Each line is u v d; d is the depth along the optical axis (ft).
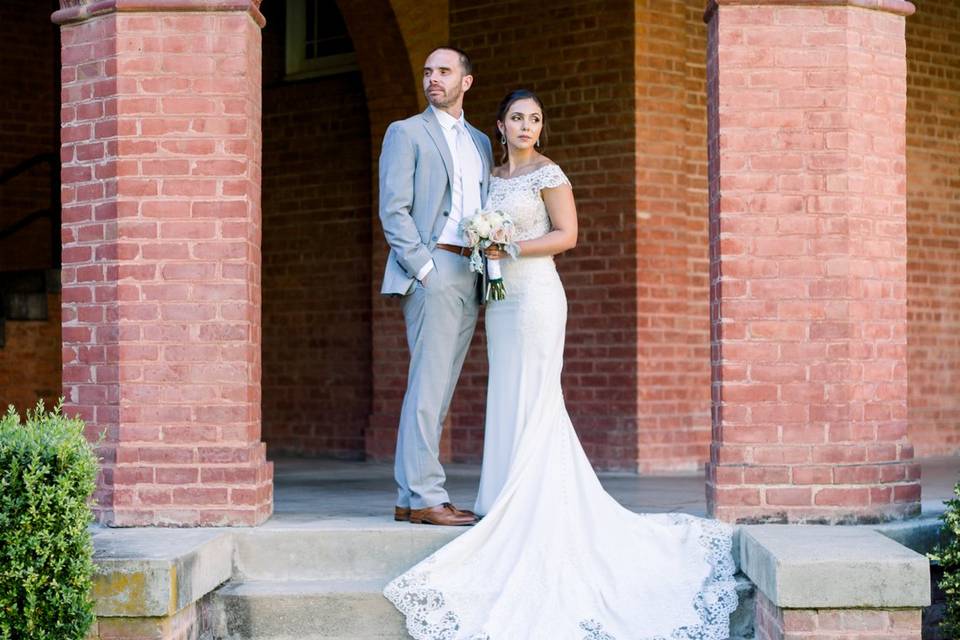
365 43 31.01
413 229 17.71
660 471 29.12
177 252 17.95
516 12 30.53
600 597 16.67
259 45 18.83
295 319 34.37
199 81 18.01
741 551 17.30
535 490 17.30
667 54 29.50
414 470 17.95
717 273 18.31
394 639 16.83
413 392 18.04
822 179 18.10
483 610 16.55
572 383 29.76
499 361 17.99
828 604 15.03
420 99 31.24
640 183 29.04
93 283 18.21
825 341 18.02
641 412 28.91
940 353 34.45
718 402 18.26
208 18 17.99
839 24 18.16
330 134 33.71
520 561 16.74
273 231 34.71
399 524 17.92
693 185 30.17
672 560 17.21
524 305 17.74
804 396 18.01
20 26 37.73
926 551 17.93
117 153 17.99
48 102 38.17
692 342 29.99
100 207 18.17
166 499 17.76
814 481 17.87
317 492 23.47
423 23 31.09
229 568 17.35
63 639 14.44
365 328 33.14
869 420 18.21
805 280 18.06
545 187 17.85
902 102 18.74
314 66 34.83
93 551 14.92
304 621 16.88
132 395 17.94
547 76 30.14
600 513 17.38
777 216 18.07
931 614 18.28
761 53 18.13
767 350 18.02
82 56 18.34
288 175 34.45
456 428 31.53
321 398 33.91
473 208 18.17
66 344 18.38
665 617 16.53
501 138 18.86
